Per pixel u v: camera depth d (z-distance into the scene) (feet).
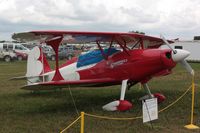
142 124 25.23
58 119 26.94
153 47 36.86
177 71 70.90
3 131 23.67
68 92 40.75
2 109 31.01
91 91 41.52
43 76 37.91
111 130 23.93
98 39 31.42
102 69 32.37
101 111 29.86
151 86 46.24
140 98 34.53
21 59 127.13
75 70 34.06
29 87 28.94
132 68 31.07
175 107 31.60
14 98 36.96
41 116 28.02
